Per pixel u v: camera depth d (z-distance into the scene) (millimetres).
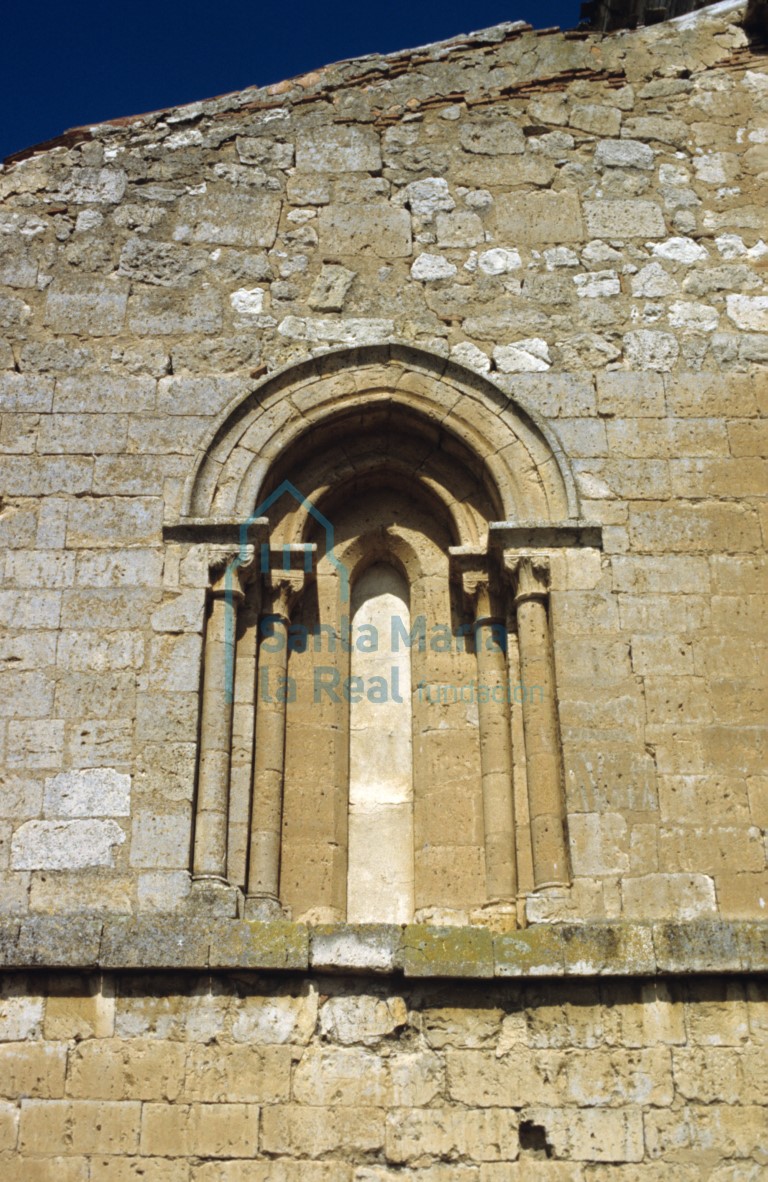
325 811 11383
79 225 13062
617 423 12219
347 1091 9328
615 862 10453
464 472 12469
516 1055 9469
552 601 11445
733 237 13148
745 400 12359
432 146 13523
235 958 9594
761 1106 9297
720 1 14781
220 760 10898
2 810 10523
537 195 13297
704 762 10836
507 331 12641
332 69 13875
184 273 12859
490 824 11180
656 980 9688
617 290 12852
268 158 13430
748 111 13797
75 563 11500
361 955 9633
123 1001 9594
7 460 11922
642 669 11172
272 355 12484
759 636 11344
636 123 13680
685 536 11727
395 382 12336
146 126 13570
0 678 11016
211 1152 9102
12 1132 9164
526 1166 9109
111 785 10641
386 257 12984
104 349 12469
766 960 9617
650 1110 9281
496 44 14016
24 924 9719
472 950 9664
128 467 11922
